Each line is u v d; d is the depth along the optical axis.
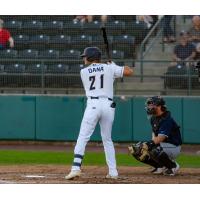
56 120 45.31
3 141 46.03
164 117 26.31
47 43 51.00
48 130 45.38
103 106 24.61
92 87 24.69
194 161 36.00
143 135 44.31
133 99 44.38
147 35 48.88
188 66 45.81
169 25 48.91
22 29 51.78
